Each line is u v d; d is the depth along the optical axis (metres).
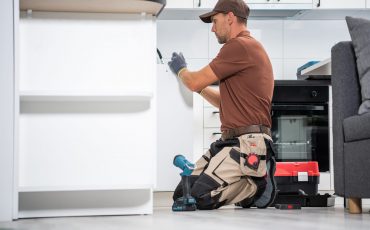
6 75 2.68
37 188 2.75
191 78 3.48
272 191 3.52
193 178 3.59
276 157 5.04
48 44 2.91
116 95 2.80
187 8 5.27
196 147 4.92
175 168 4.57
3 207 2.67
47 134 2.90
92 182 2.93
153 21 2.97
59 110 2.91
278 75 5.80
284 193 4.05
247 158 3.34
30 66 2.89
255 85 3.43
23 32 2.89
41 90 2.76
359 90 3.36
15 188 2.69
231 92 3.47
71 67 2.92
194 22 5.74
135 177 2.96
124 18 2.96
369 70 3.25
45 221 2.63
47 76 2.91
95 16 2.94
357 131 3.17
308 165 4.09
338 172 3.37
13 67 2.69
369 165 3.11
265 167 3.40
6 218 2.67
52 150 2.90
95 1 2.72
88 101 2.93
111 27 2.95
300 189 4.07
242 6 3.61
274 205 3.92
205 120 4.93
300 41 5.81
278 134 5.03
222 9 3.58
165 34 5.71
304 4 5.37
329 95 5.05
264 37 5.80
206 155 3.65
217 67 3.42
